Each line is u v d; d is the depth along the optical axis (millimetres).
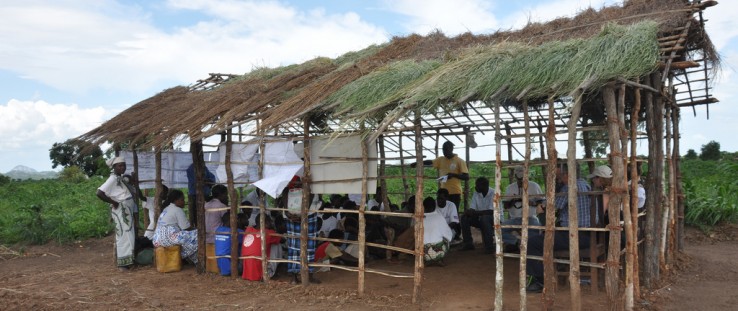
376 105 6285
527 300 6348
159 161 9141
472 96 5945
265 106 7590
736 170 13961
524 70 5770
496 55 6164
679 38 6090
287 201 7723
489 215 9227
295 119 6914
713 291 6566
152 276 8328
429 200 8367
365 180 6781
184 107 8797
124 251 8812
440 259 8250
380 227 9102
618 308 5520
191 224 9781
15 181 35750
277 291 7188
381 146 10383
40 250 11438
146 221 10430
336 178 7125
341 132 6309
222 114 7781
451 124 10633
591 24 7547
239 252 8062
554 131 5523
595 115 8805
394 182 16359
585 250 6555
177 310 6520
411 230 8578
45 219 12562
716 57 6926
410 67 7027
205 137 7258
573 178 5484
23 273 9008
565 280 6918
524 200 5711
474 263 8555
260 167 7594
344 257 8508
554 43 6164
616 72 5227
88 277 8484
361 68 7750
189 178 9820
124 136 8742
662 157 6852
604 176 6109
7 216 14586
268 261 7574
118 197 8805
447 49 7961
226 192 8633
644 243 6660
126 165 9664
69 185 26781
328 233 8898
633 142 5879
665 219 7238
